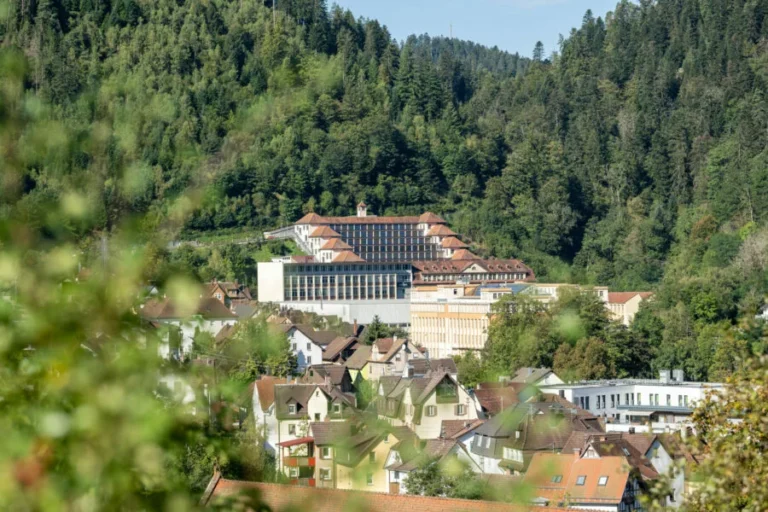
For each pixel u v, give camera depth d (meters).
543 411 118.31
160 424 17.28
